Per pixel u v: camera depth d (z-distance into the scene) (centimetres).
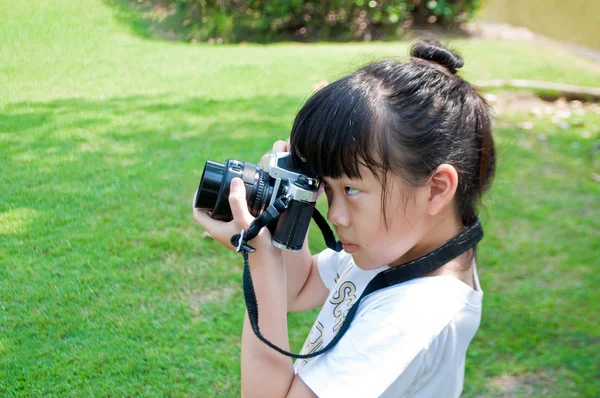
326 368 117
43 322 246
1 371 220
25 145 387
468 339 121
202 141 425
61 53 571
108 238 305
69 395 216
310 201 123
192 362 240
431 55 127
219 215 135
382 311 117
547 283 322
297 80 585
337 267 161
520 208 399
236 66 612
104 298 266
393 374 110
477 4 871
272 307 124
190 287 282
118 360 234
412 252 126
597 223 388
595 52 888
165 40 701
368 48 739
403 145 110
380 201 113
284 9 796
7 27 602
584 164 481
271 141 438
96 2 723
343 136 110
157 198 346
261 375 122
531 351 273
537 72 696
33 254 286
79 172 363
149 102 488
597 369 264
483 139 121
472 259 127
